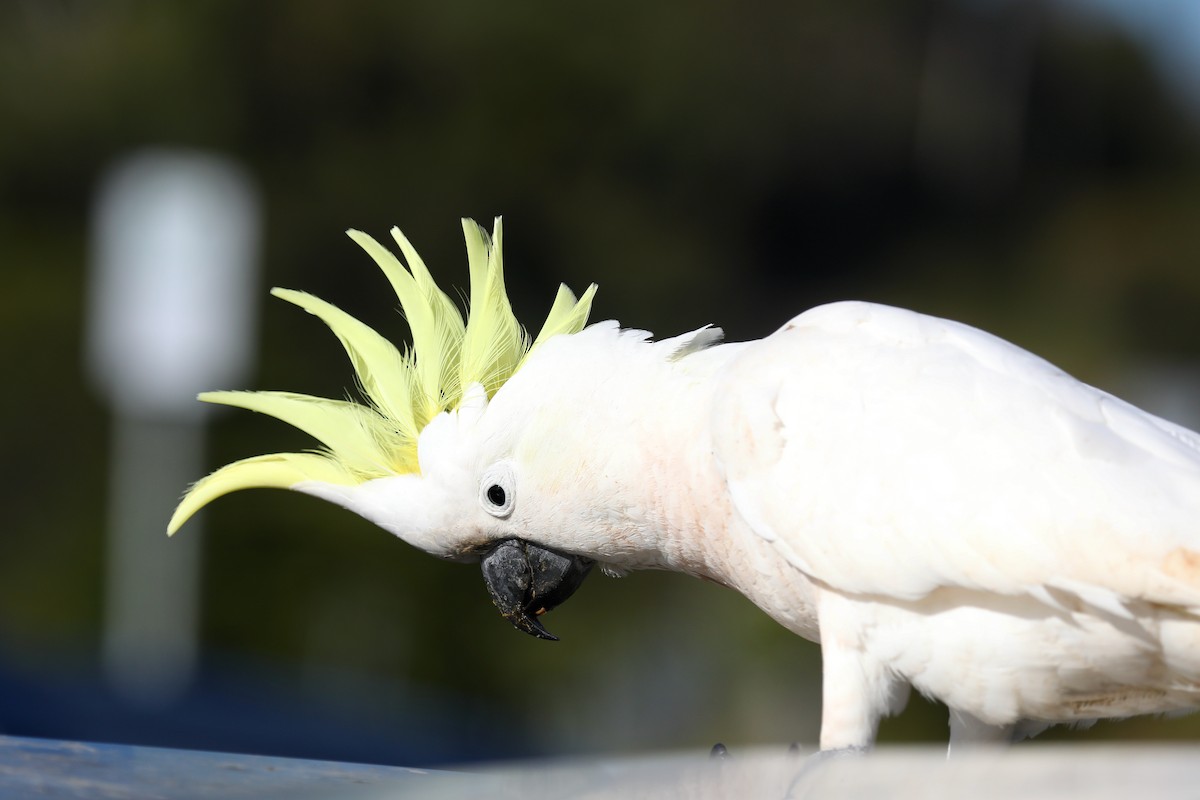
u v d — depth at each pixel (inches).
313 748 451.2
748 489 247.1
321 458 281.4
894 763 199.3
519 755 504.7
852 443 239.3
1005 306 1859.0
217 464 1003.3
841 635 243.3
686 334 269.4
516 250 1391.5
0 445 1172.5
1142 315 1940.2
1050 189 2134.6
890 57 1934.1
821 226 1851.6
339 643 971.9
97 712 445.1
